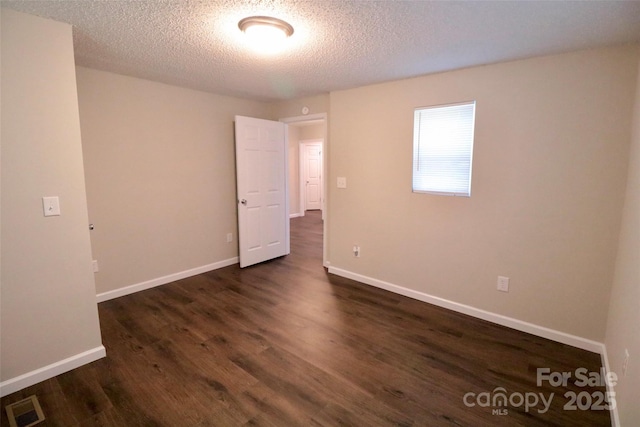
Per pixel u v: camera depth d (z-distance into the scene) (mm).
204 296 3303
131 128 3217
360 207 3596
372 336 2551
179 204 3686
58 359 2072
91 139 2971
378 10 1722
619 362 1777
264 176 4316
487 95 2611
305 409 1792
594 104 2195
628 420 1470
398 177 3238
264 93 3844
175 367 2154
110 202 3145
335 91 3652
